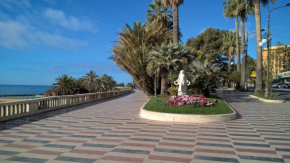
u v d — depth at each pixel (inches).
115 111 514.9
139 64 888.3
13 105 392.8
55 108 548.1
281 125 346.9
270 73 859.4
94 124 343.0
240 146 223.5
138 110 534.9
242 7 1300.4
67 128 309.9
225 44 2054.6
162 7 1295.5
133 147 215.5
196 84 746.8
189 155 193.0
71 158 182.1
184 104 451.5
